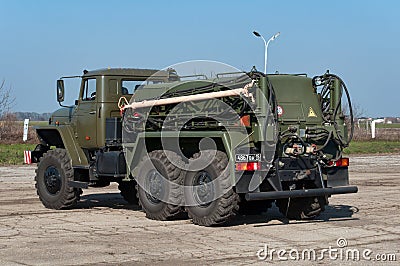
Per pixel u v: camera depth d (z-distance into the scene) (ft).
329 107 38.73
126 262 27.99
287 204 40.37
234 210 36.29
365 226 37.50
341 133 38.42
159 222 38.83
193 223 38.17
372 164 92.58
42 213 43.11
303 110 37.86
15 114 128.88
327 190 36.96
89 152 45.29
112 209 45.21
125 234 34.73
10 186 60.70
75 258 28.76
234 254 29.58
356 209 44.93
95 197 52.95
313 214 39.65
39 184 46.14
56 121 47.62
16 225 37.81
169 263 27.76
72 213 43.09
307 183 38.29
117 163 41.34
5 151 98.73
